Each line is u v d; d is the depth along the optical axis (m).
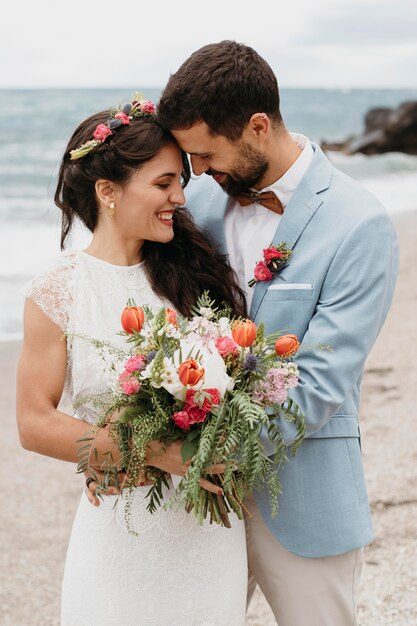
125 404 1.88
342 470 2.25
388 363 5.93
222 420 1.81
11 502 4.36
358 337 2.11
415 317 6.97
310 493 2.23
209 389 1.78
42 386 2.08
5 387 5.91
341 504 2.24
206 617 2.14
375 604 3.15
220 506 2.01
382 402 5.21
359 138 22.25
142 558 2.09
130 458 1.90
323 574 2.28
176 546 2.10
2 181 15.60
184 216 2.33
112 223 2.19
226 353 1.84
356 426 2.32
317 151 2.32
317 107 33.94
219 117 2.10
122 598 2.09
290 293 2.20
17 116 24.81
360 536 2.25
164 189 2.15
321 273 2.17
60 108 26.58
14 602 3.46
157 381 1.78
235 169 2.22
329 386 2.08
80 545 2.16
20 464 4.85
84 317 2.09
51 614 3.38
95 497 2.10
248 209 2.40
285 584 2.32
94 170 2.12
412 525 3.71
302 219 2.22
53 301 2.07
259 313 2.25
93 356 2.05
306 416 2.06
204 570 2.13
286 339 1.83
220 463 1.90
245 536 2.29
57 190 2.29
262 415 1.75
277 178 2.26
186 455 1.84
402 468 4.27
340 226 2.17
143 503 2.09
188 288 2.26
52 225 11.68
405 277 8.20
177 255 2.29
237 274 2.41
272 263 2.22
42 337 2.07
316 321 2.15
